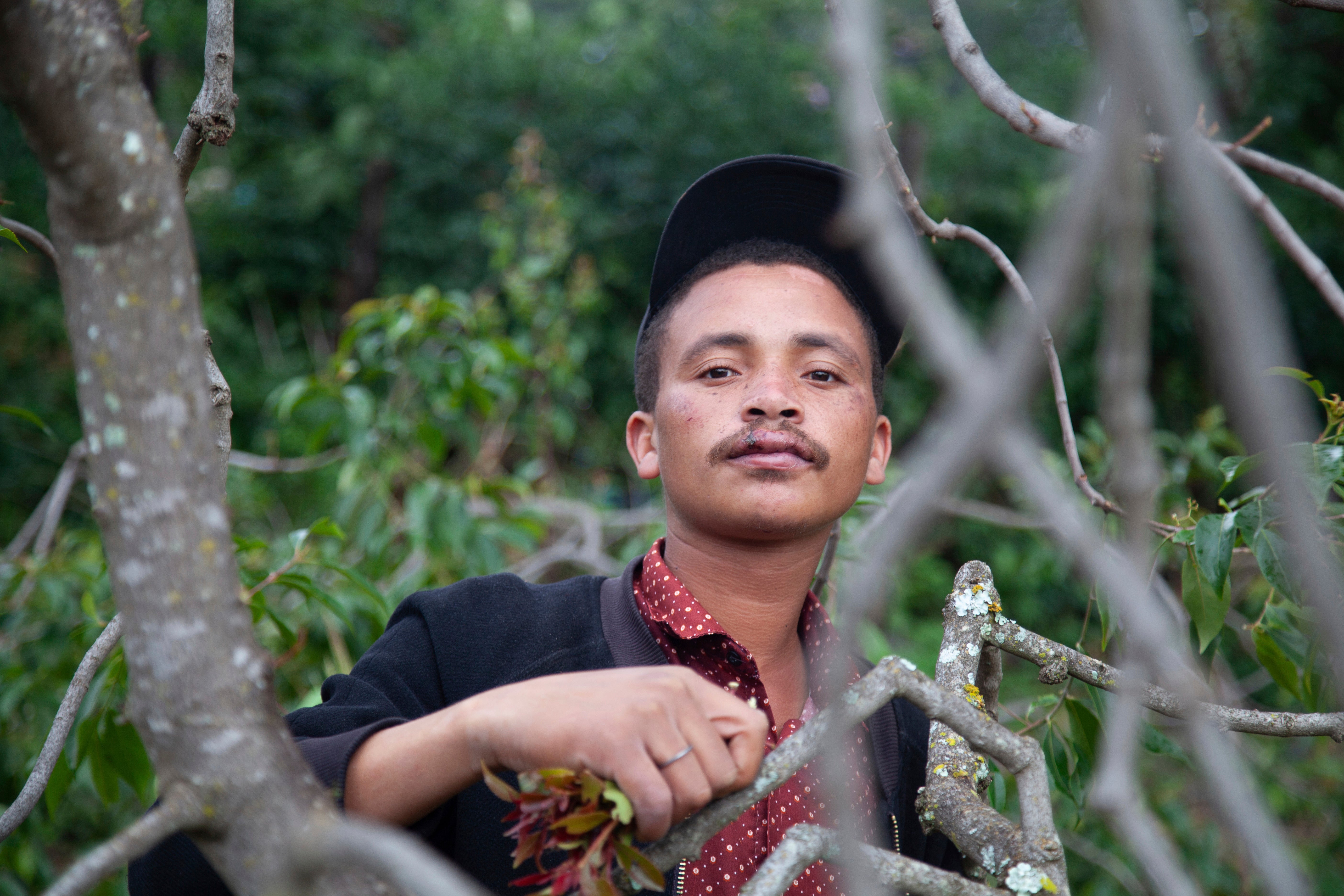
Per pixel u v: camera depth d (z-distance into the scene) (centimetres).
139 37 58
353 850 38
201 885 70
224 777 44
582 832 53
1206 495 223
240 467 250
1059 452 416
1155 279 430
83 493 348
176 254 44
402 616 99
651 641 93
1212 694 87
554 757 57
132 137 43
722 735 58
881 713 99
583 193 485
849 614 26
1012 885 62
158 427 44
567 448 373
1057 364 109
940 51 512
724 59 509
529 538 221
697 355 95
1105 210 26
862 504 154
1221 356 24
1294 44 460
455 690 90
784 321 95
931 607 350
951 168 479
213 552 45
